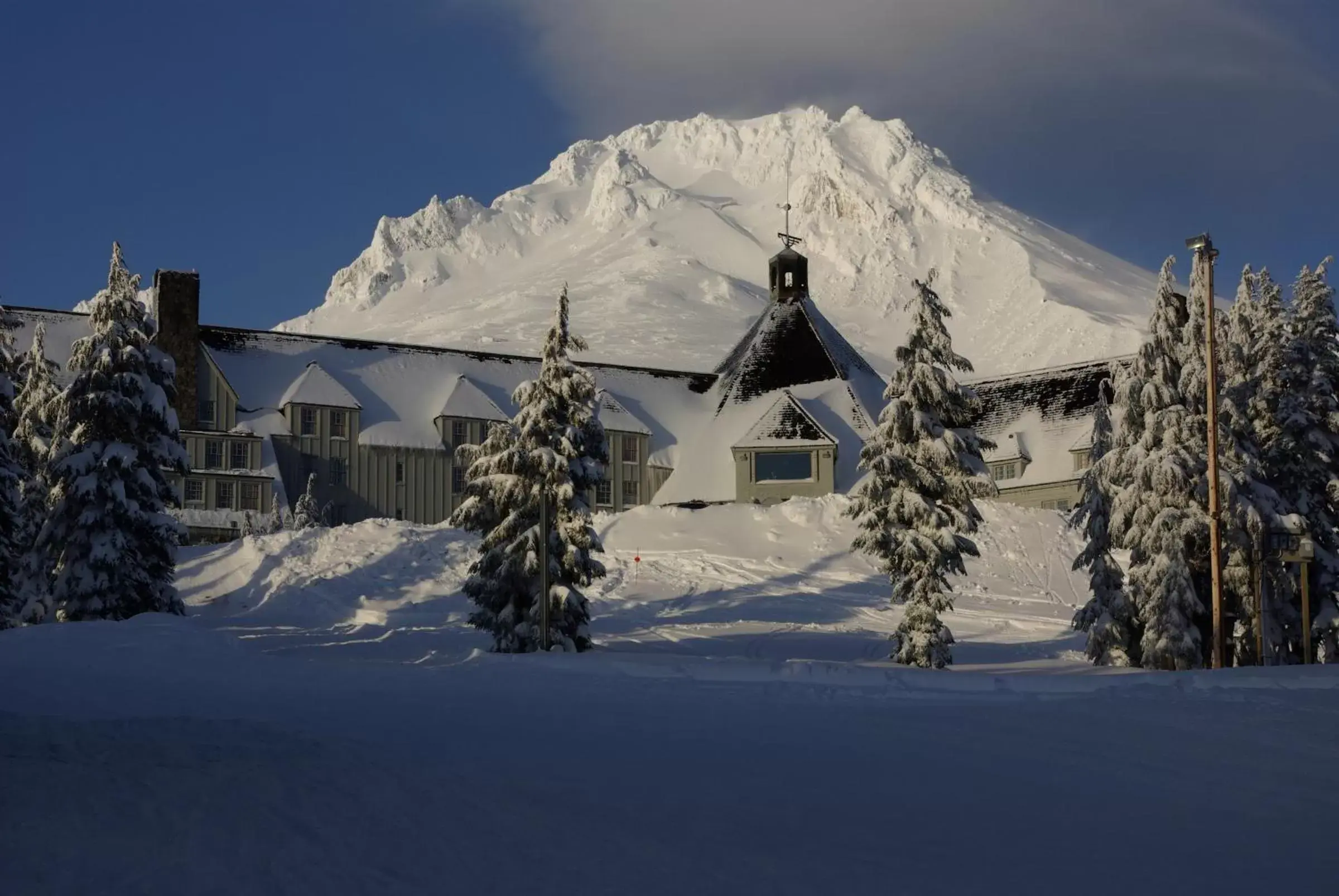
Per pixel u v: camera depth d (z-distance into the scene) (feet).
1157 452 120.88
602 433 127.95
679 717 55.88
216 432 237.45
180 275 240.73
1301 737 49.93
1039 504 261.65
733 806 36.01
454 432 262.26
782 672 75.92
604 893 26.81
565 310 127.03
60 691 66.44
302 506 233.35
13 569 145.38
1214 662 109.91
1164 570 118.32
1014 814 35.78
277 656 91.45
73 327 256.32
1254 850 31.81
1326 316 136.56
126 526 142.51
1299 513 130.52
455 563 181.37
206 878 27.02
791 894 27.07
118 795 34.83
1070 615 166.91
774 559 191.42
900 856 30.60
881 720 54.80
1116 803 37.45
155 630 99.60
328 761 40.73
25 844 29.45
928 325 123.65
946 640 120.06
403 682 73.15
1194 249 111.96
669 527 207.41
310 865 28.32
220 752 42.04
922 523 120.98
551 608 121.70
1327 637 130.11
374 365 269.64
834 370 276.00
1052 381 278.26
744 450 255.70
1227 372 128.06
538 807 35.01
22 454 168.86
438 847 30.30
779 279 291.79
